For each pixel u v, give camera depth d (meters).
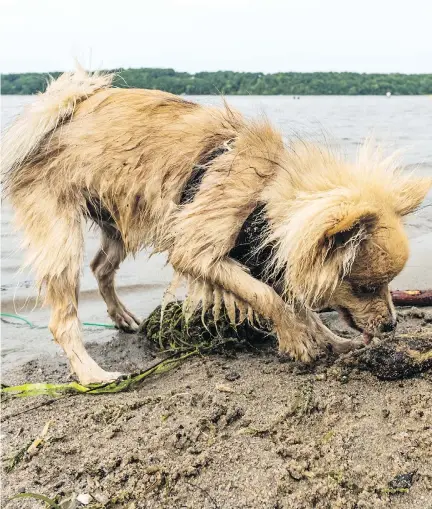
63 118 0.77
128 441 0.60
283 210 0.68
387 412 0.60
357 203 0.64
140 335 0.90
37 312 1.02
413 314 0.87
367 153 0.73
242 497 0.52
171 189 0.73
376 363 0.67
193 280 0.73
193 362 0.77
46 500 0.53
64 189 0.77
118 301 0.93
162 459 0.57
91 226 0.90
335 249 0.65
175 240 0.72
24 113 0.80
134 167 0.74
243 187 0.70
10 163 0.79
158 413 0.65
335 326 0.87
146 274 1.17
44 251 0.77
